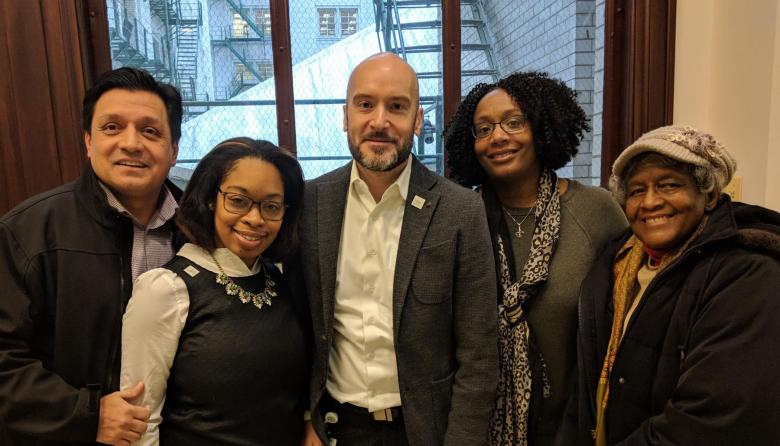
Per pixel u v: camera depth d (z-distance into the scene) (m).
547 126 1.25
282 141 1.95
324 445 1.09
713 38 1.81
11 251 0.94
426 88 2.25
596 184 2.19
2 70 1.61
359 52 2.23
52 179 1.66
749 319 0.80
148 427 0.91
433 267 1.06
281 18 1.87
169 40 2.11
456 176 1.45
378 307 1.09
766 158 1.63
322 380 1.09
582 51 2.28
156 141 1.07
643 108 1.85
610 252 1.15
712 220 0.92
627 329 0.97
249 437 0.95
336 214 1.11
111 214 1.04
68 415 0.88
